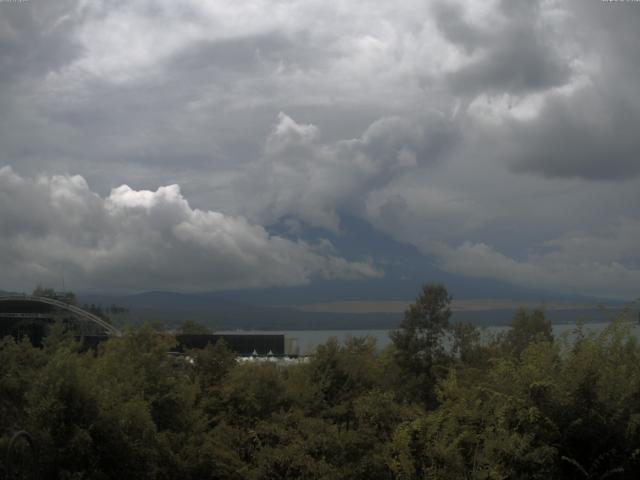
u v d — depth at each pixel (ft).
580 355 33.63
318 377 68.03
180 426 57.26
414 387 94.99
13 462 41.04
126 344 63.16
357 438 45.93
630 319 35.73
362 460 44.19
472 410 37.37
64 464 42.96
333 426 48.65
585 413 32.22
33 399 44.21
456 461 35.73
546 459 31.42
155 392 57.31
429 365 100.53
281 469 46.93
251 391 63.31
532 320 85.05
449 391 40.42
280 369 73.61
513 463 32.17
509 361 37.24
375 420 47.26
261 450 50.47
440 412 38.55
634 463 31.76
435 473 35.94
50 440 42.63
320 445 46.83
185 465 52.44
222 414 62.08
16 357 53.06
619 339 35.47
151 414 54.90
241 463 52.01
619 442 31.83
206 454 53.62
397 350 102.42
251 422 61.36
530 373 33.50
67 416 44.09
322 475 44.34
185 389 59.36
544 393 32.89
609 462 31.71
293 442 47.98
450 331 104.06
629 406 32.14
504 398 34.37
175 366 69.05
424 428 38.50
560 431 32.42
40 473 42.16
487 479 33.42
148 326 64.95
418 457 37.93
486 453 33.55
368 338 78.43
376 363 75.46
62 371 44.88
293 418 53.42
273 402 63.26
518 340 80.64
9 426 46.14
